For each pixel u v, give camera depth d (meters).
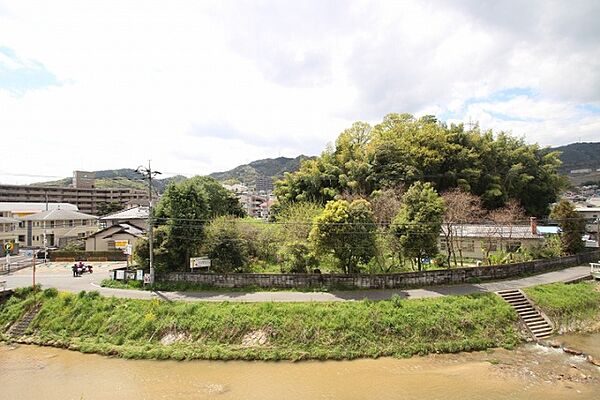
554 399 16.41
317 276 28.09
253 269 32.41
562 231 41.44
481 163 50.97
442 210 29.66
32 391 17.61
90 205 106.31
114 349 21.34
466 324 22.88
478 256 40.25
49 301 26.31
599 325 25.50
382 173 46.31
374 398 16.62
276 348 21.02
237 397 16.81
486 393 16.92
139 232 46.47
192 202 32.12
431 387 17.50
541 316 25.16
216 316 22.92
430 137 51.34
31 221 57.19
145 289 28.72
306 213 38.47
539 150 58.69
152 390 17.50
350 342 21.33
